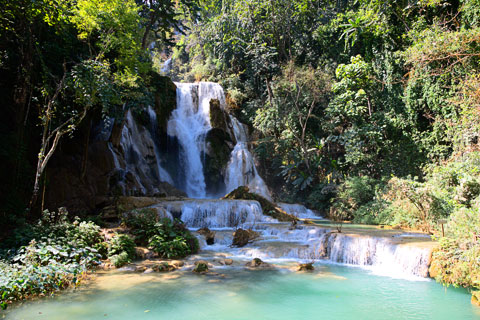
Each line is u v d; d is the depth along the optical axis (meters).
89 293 6.71
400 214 14.21
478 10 15.22
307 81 23.59
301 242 12.05
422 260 8.35
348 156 20.56
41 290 6.59
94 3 12.17
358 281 7.99
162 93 24.83
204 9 37.59
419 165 18.31
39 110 12.26
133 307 5.95
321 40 28.44
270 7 28.67
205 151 25.30
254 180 25.19
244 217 15.91
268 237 12.80
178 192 21.69
